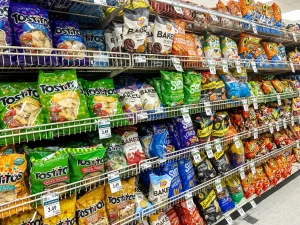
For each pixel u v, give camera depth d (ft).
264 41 9.93
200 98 6.46
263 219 7.39
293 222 7.22
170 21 5.57
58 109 3.84
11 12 3.62
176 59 5.33
